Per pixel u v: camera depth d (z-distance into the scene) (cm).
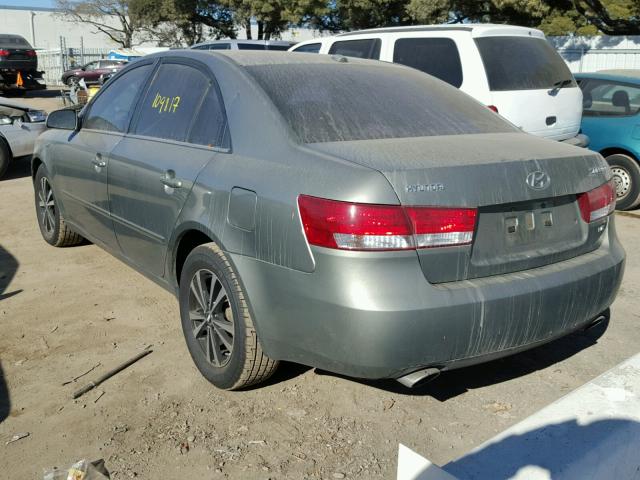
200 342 345
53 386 341
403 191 258
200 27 4178
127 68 462
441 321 259
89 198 462
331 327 263
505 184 279
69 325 417
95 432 300
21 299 460
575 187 305
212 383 336
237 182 304
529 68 666
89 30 5784
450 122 345
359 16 2884
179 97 384
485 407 321
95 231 471
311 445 290
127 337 400
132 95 437
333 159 276
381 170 261
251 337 303
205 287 336
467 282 271
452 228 264
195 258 332
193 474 271
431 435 298
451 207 265
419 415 314
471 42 653
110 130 446
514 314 275
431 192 262
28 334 403
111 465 276
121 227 418
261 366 311
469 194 269
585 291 300
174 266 365
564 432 200
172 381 346
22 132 940
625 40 2138
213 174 322
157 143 384
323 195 264
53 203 564
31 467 275
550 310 287
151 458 281
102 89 483
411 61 701
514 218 287
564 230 307
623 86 761
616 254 325
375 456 282
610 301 321
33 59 2364
